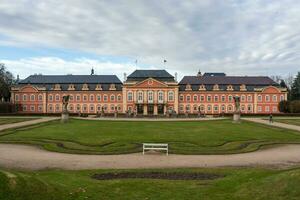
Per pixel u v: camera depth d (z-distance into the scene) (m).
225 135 46.56
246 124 68.50
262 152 33.44
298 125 66.19
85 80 132.75
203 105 129.00
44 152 32.62
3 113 112.19
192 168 24.70
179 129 55.19
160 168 24.97
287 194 16.02
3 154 31.28
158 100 127.62
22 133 47.62
